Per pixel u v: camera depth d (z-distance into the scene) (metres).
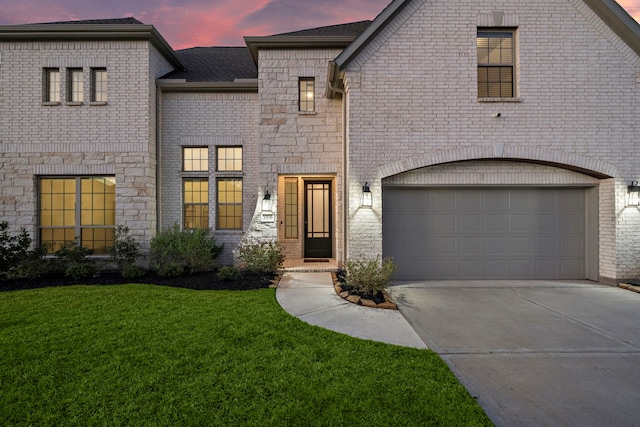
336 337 4.09
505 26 7.15
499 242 7.70
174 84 9.07
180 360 3.43
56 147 8.47
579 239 7.71
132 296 5.82
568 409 2.74
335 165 8.43
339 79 7.55
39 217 8.63
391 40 7.10
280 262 7.97
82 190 8.75
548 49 7.09
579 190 7.72
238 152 9.67
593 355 3.78
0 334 4.10
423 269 7.64
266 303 5.45
